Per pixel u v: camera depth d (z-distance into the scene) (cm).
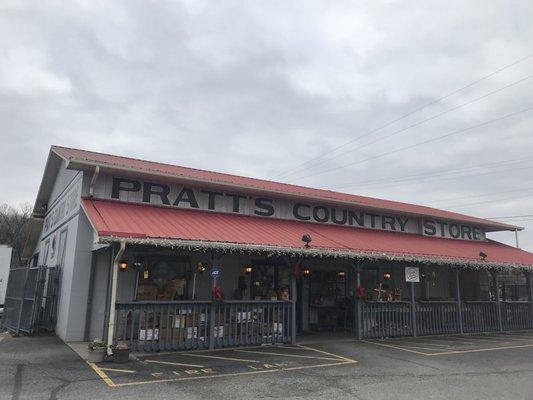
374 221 1930
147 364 946
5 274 2286
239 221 1484
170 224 1244
